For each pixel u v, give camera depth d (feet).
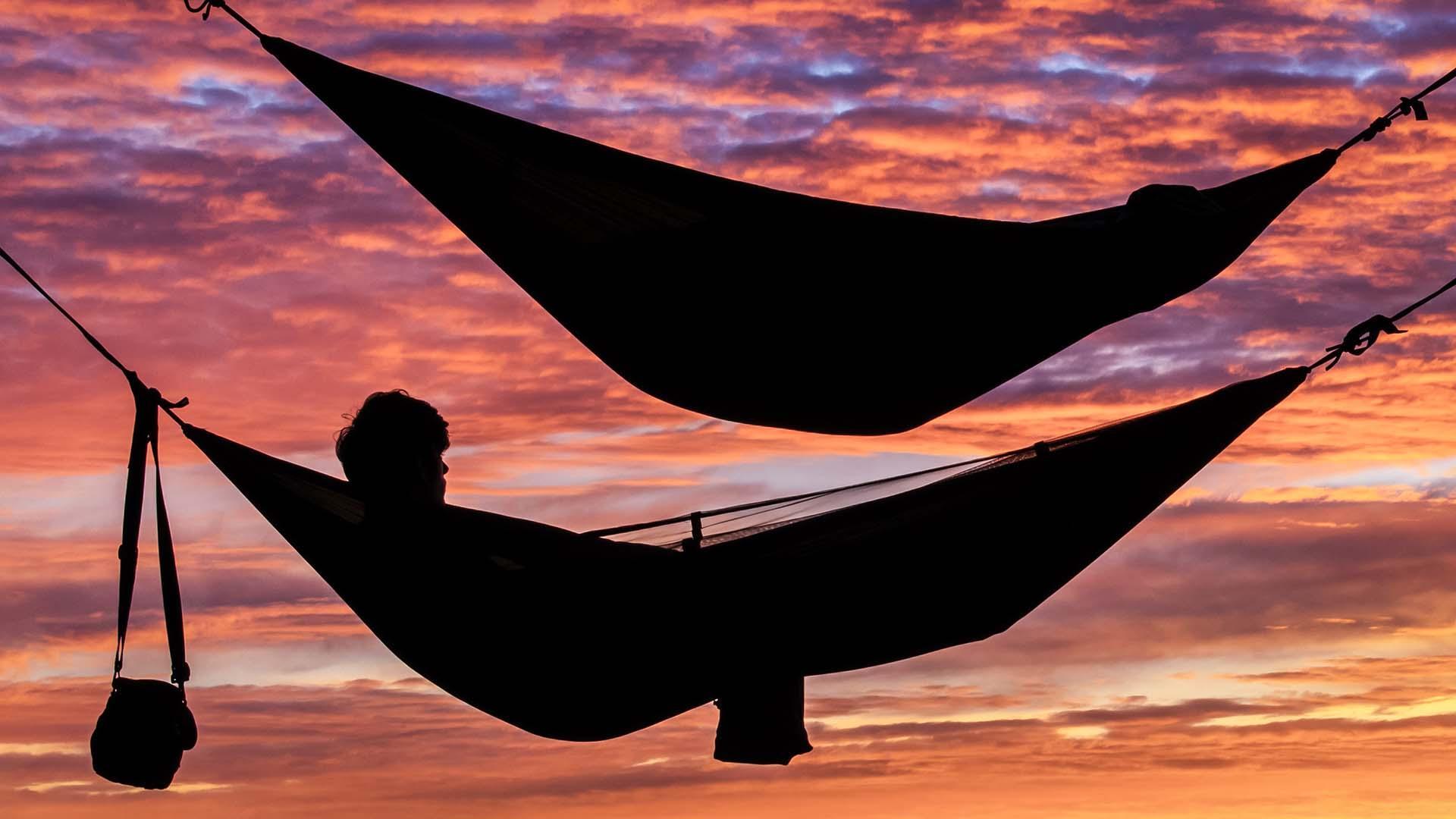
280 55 10.84
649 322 11.77
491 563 11.00
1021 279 11.43
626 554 11.08
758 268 11.43
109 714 11.39
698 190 11.23
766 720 11.31
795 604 11.07
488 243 11.52
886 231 11.27
